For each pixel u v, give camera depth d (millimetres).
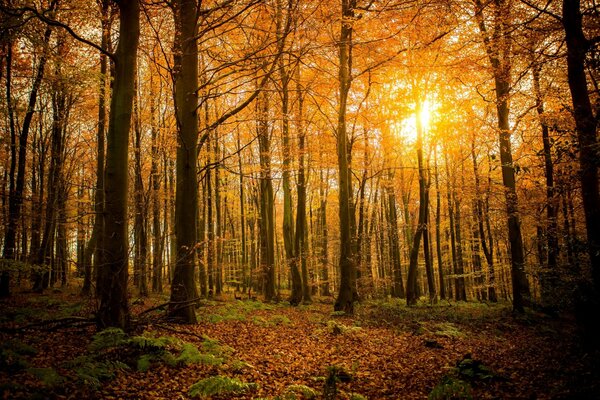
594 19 9500
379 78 21250
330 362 7898
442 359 8148
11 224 13820
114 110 7840
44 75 14047
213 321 10859
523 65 12438
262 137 20906
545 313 12883
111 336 6477
